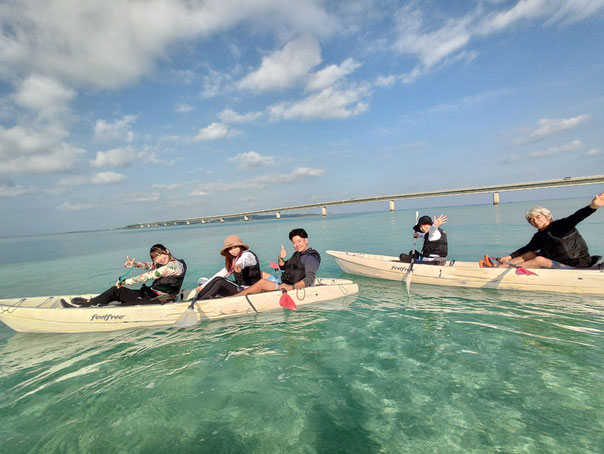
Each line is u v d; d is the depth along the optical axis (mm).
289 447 1939
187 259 12500
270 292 4820
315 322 4238
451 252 9367
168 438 2078
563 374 2564
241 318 4586
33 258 18406
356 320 4230
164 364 3189
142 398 2568
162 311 4367
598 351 2928
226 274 5148
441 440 1929
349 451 1884
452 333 3566
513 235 12711
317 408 2318
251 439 2027
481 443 1883
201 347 3588
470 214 32250
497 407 2203
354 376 2738
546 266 5047
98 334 4277
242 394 2547
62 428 2242
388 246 12383
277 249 14828
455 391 2426
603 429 1926
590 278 4691
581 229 12680
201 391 2625
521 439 1891
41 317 4352
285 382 2699
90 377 3012
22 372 3209
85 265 13227
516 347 3105
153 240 29703
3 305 4379
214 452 1927
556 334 3365
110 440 2088
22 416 2412
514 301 4680
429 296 5281
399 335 3609
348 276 7461
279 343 3570
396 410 2242
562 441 1854
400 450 1868
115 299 4754
